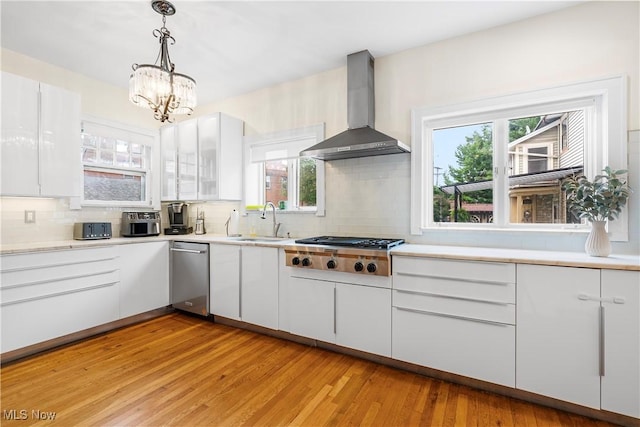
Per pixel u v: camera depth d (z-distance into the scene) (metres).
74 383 2.01
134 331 2.91
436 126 2.67
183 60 2.89
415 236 2.65
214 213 3.93
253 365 2.27
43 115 2.62
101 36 2.50
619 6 2.00
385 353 2.21
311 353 2.47
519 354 1.80
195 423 1.64
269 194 3.64
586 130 2.18
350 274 2.35
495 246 2.35
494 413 1.73
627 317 1.57
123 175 3.62
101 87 3.37
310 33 2.46
